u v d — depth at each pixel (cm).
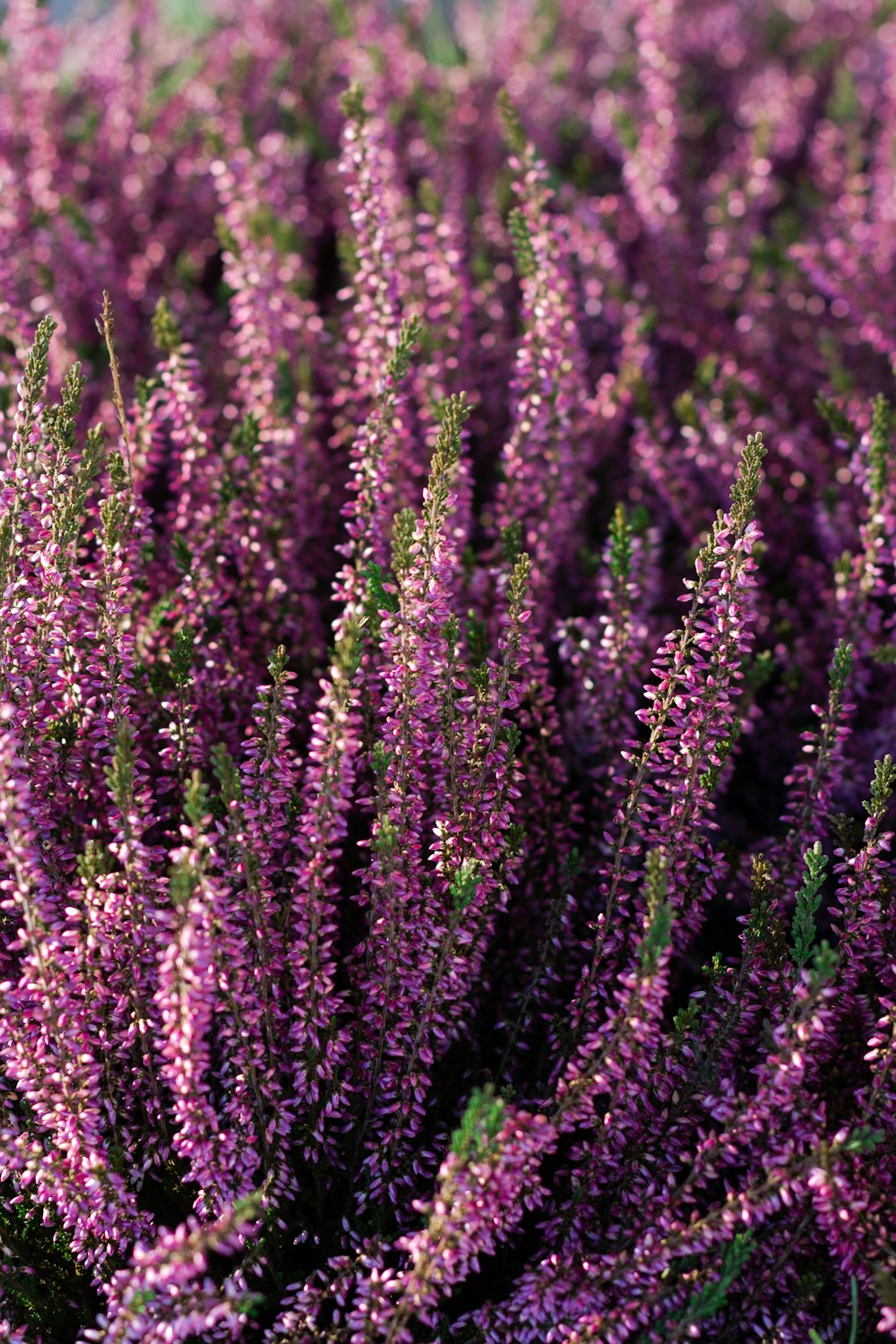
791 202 165
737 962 96
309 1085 93
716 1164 91
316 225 143
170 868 90
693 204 150
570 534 108
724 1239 91
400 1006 94
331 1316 94
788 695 105
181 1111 91
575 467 108
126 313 120
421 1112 94
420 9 178
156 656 99
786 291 126
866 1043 96
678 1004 100
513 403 103
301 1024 92
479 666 95
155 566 104
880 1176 92
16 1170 93
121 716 95
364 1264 92
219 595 101
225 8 188
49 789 95
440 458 92
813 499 112
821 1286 92
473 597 102
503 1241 93
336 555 108
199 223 140
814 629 107
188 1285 90
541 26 185
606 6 202
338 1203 96
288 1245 95
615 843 95
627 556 98
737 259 130
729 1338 93
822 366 120
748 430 111
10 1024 92
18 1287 93
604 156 165
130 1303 89
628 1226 93
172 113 152
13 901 92
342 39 149
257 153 136
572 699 102
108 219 135
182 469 102
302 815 92
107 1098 93
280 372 107
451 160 145
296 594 103
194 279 123
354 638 91
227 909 91
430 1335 93
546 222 103
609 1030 91
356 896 95
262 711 92
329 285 141
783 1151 91
